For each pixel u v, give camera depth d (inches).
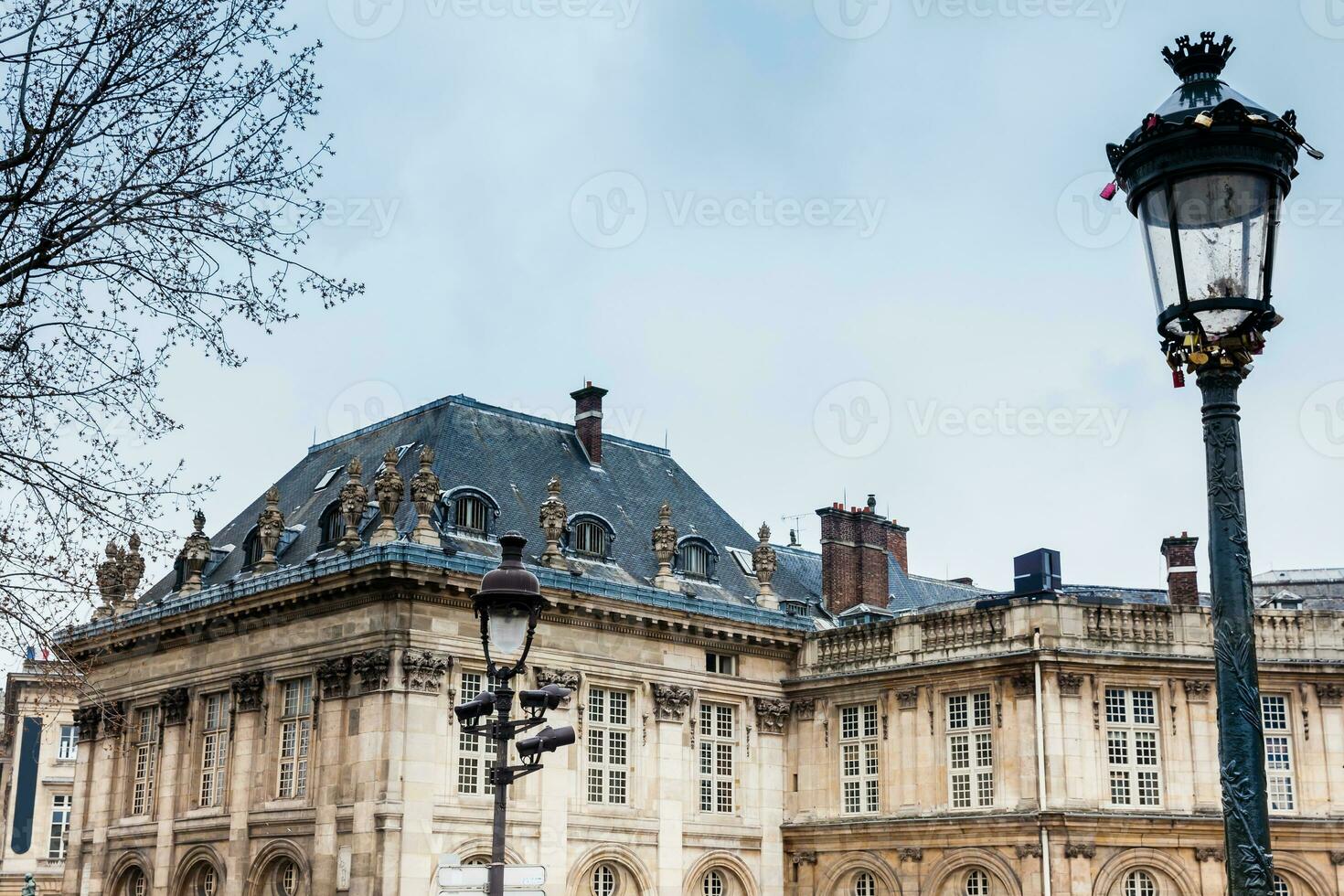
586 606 1716.3
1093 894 1646.2
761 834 1871.3
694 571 1926.7
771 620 1915.6
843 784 1865.2
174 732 1825.8
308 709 1675.7
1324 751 1717.5
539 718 748.0
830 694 1895.9
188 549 1919.3
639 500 2020.2
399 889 1520.7
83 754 1973.4
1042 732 1685.5
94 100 652.7
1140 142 397.1
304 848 1611.7
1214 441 389.7
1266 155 389.4
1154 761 1710.1
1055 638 1710.1
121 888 1865.2
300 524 1897.1
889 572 2498.8
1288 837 1685.5
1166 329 399.9
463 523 1736.0
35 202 656.4
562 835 1667.1
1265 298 390.0
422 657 1588.3
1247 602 378.3
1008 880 1679.4
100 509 694.5
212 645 1812.3
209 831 1734.7
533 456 1945.1
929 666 1791.3
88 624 1962.4
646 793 1764.3
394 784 1545.3
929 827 1748.3
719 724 1875.0
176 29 668.7
